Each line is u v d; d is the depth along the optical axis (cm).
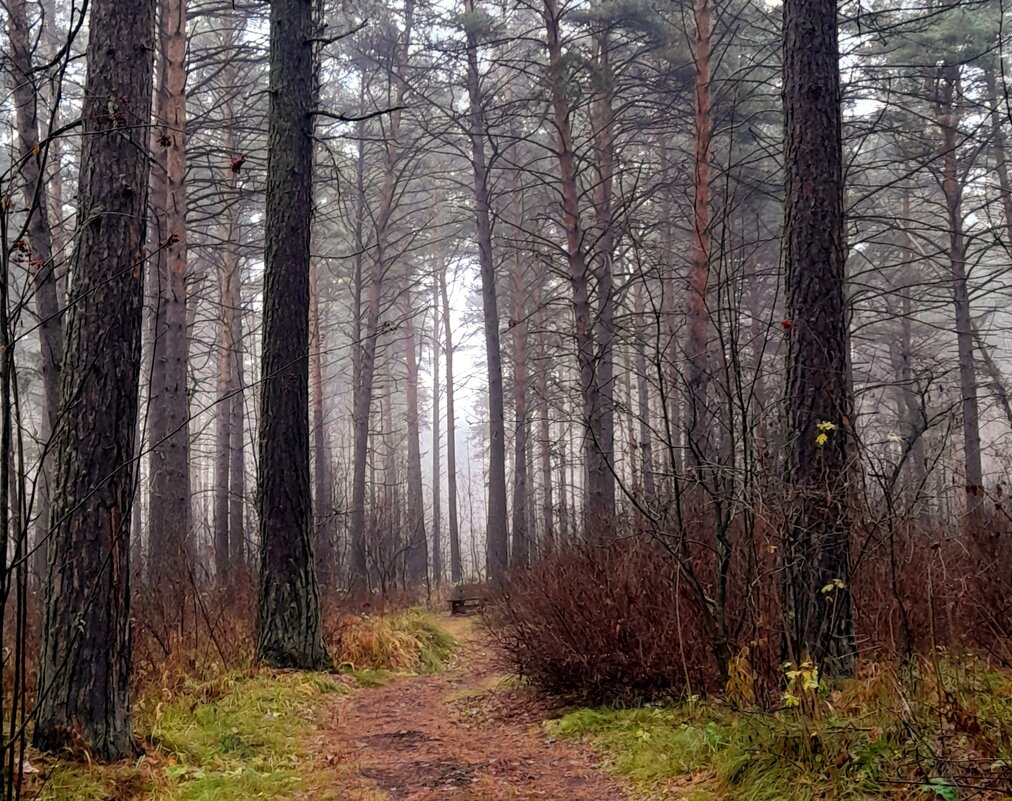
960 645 499
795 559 523
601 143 1584
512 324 973
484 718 699
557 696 705
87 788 441
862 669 536
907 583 548
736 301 652
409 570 2181
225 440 1947
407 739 647
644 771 493
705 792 441
